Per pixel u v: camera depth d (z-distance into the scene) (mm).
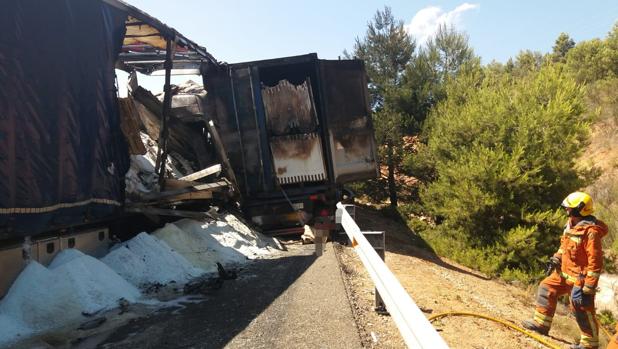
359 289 5801
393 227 15922
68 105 5590
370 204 20516
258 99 10273
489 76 17219
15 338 4285
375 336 4129
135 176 8727
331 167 10398
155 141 11352
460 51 21344
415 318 2549
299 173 10398
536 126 13031
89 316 4785
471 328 5328
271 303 5117
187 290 5766
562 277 6023
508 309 7656
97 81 6105
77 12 5820
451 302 6516
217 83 10328
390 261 9031
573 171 13023
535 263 12445
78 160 5730
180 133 11414
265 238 9766
